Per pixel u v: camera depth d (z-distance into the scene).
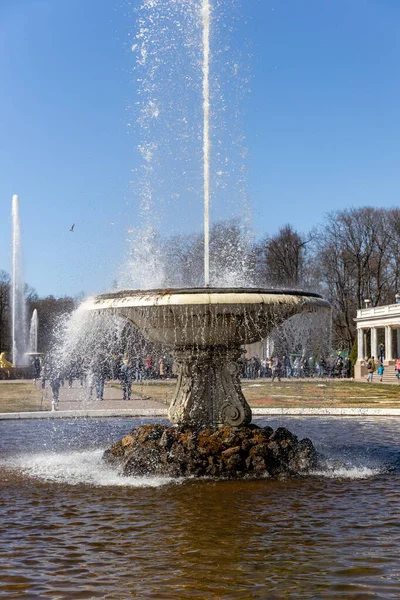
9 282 84.44
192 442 10.18
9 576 5.81
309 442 10.66
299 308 10.22
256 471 9.99
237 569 5.89
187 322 10.23
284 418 18.80
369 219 62.59
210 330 10.32
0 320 83.06
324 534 6.93
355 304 65.81
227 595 5.30
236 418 10.70
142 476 9.99
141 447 10.34
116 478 9.91
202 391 10.81
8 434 15.48
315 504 8.27
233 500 8.51
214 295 9.71
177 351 10.95
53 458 11.83
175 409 10.93
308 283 61.09
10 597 5.34
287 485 9.41
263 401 24.56
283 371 40.47
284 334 12.03
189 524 7.36
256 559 6.15
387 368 49.19
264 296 9.87
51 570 5.95
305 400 25.12
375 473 10.28
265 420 18.31
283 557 6.20
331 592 5.34
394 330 58.38
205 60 12.12
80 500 8.57
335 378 52.91
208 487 9.27
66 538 6.91
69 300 73.75
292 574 5.75
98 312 10.65
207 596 5.29
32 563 6.14
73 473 10.33
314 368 41.16
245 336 10.55
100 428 16.67
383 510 7.95
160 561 6.14
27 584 5.62
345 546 6.52
